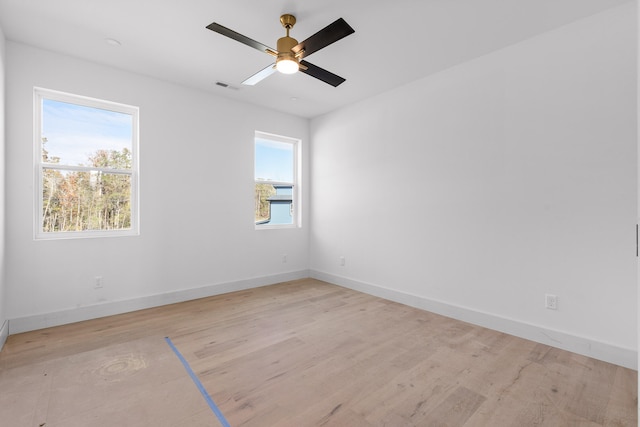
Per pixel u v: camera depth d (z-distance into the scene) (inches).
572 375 82.7
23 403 69.4
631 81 86.0
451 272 126.1
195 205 149.3
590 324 92.8
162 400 71.2
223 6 88.4
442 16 92.7
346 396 73.5
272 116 177.8
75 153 121.9
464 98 121.3
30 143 109.6
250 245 169.6
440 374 83.1
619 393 74.7
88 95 120.7
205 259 152.9
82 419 64.4
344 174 173.0
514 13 91.1
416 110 137.9
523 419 65.7
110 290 126.5
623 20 86.8
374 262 157.3
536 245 103.1
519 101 106.5
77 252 119.3
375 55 116.2
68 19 94.5
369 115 159.0
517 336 107.0
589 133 92.5
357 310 134.3
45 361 88.4
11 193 106.4
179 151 144.0
